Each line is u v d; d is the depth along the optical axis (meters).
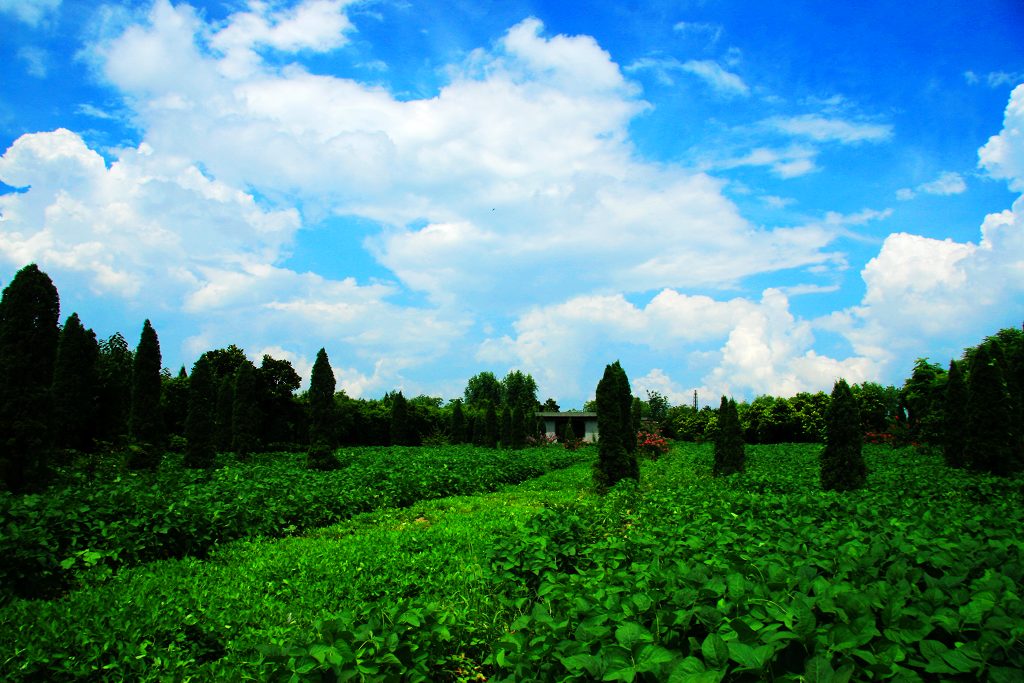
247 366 27.19
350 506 12.84
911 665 2.64
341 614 4.19
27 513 7.24
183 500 9.67
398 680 3.45
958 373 16.02
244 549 8.98
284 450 32.56
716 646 2.54
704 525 6.72
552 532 6.92
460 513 13.24
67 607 5.73
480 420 44.00
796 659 2.60
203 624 5.58
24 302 12.29
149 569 7.52
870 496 9.40
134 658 4.61
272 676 3.28
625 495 11.66
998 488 10.73
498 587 6.26
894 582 3.68
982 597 3.07
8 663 4.31
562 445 47.28
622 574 4.37
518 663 3.29
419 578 7.47
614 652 2.70
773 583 3.44
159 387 20.11
